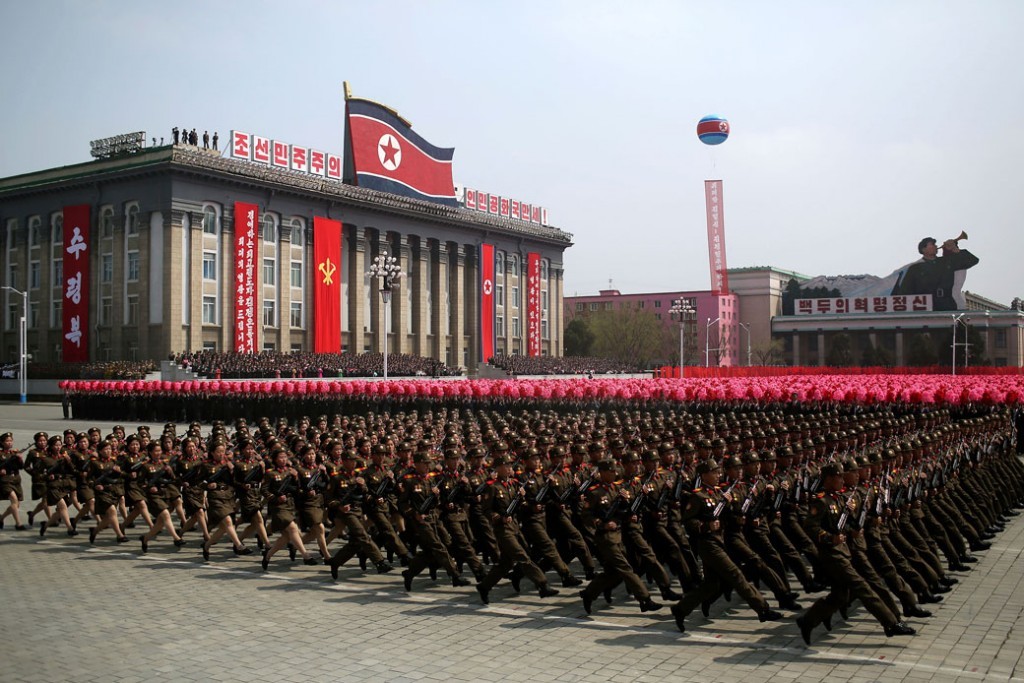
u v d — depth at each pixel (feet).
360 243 256.11
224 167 215.31
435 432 67.51
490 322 297.12
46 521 58.44
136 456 56.85
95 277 223.10
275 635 35.96
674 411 112.47
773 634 35.78
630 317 424.05
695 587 39.63
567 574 41.22
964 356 407.85
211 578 46.26
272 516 48.52
